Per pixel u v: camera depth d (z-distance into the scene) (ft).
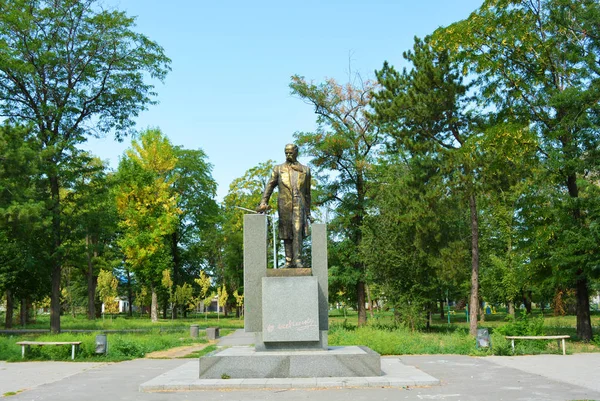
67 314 214.48
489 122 86.22
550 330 93.50
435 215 89.71
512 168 82.74
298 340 39.50
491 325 123.65
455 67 88.07
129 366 50.06
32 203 80.23
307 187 45.65
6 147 79.51
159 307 216.74
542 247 79.77
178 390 34.55
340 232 117.19
